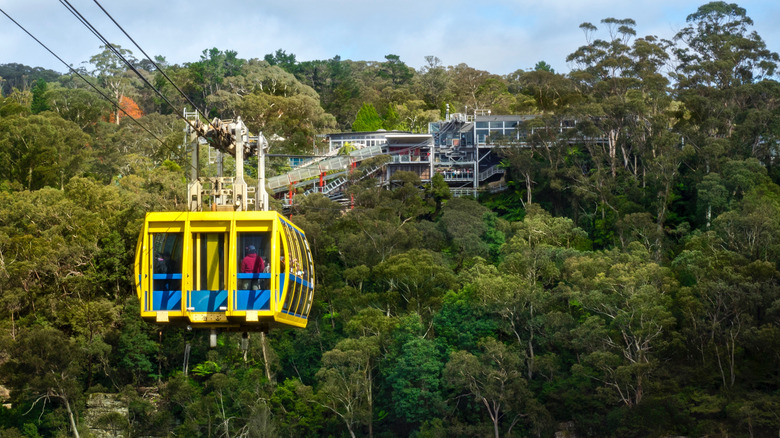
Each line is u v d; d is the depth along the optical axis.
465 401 89.06
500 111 190.00
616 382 83.00
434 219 125.06
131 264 98.69
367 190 122.06
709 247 96.81
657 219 116.06
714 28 162.25
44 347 84.56
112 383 93.50
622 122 130.88
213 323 27.50
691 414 79.81
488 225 116.88
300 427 86.62
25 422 85.56
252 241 27.27
